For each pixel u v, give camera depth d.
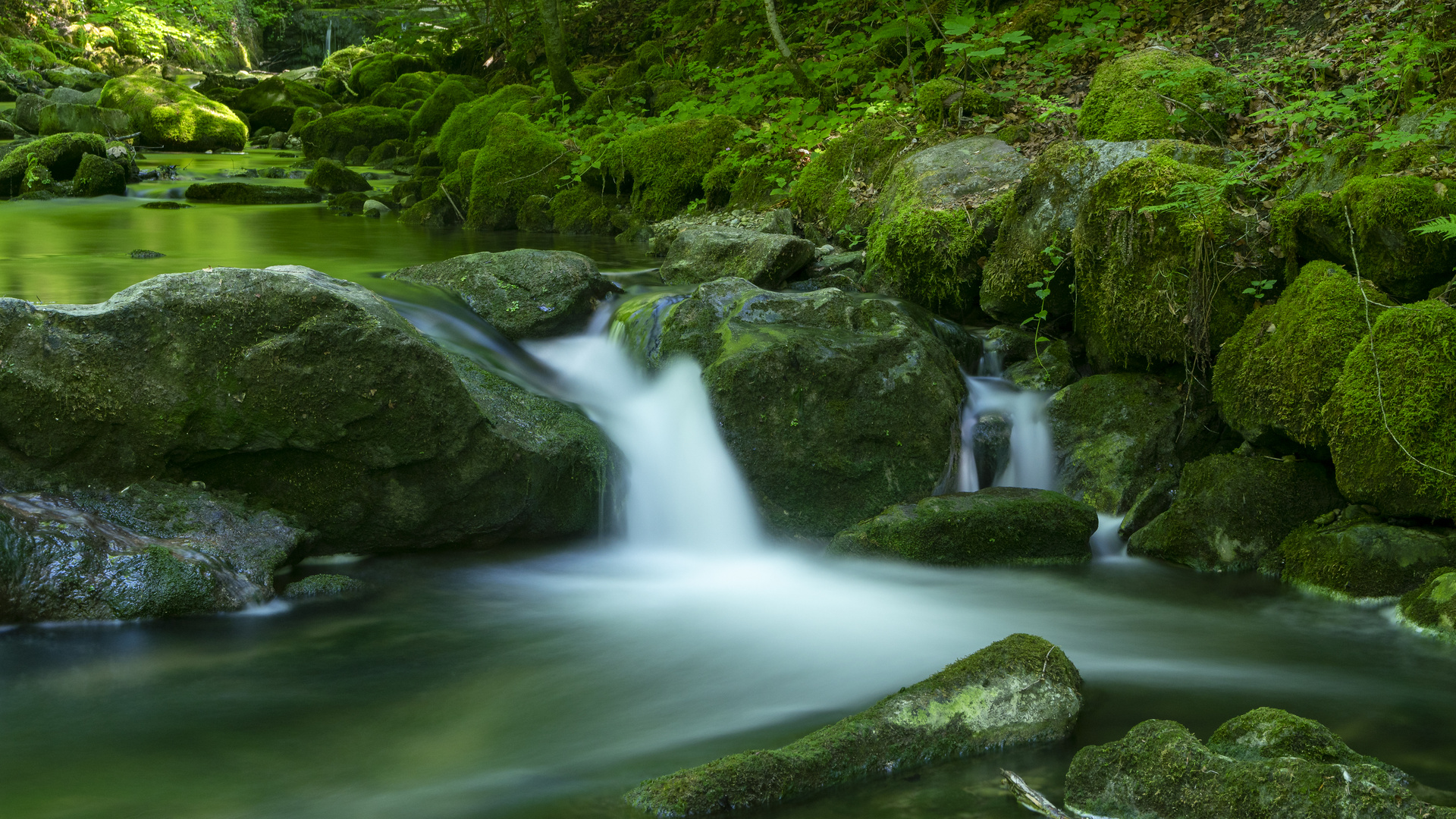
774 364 5.41
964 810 2.98
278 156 18.20
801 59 12.71
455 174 11.81
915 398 5.54
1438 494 4.39
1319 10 8.34
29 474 4.55
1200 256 5.43
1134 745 3.00
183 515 4.67
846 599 4.75
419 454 4.94
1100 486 5.62
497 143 11.44
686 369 5.69
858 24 12.69
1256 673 3.93
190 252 8.50
